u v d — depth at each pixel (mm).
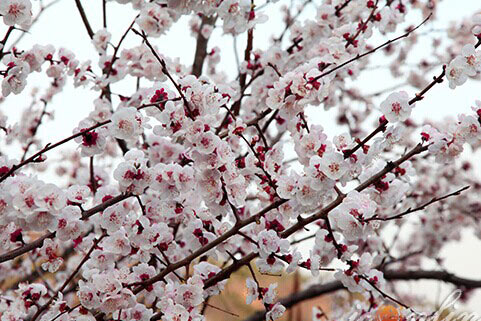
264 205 1284
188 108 1197
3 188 1153
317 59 1272
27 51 1362
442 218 2119
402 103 1191
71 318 1225
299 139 1235
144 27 1400
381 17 1445
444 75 1195
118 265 1458
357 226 1203
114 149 1898
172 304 1194
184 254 1399
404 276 1810
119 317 1230
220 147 1191
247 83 1485
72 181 1852
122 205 1242
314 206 1209
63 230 1201
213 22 1611
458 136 1202
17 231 1203
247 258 1238
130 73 1461
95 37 1444
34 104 1644
